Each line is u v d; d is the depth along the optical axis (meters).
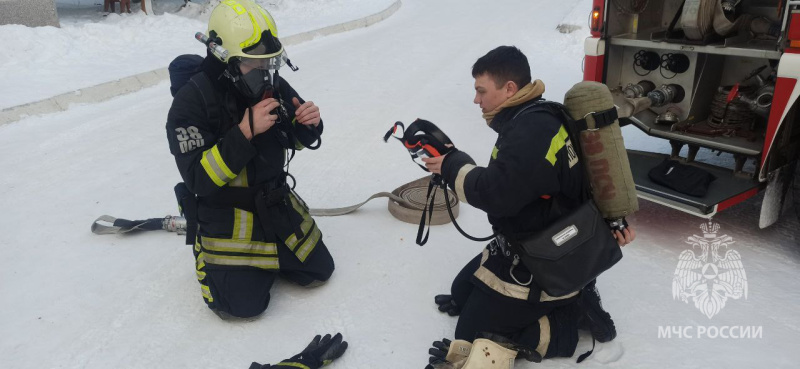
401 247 3.91
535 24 13.08
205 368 2.85
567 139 2.46
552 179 2.38
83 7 14.77
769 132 3.58
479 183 2.41
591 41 4.59
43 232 4.12
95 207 4.50
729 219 4.26
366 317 3.22
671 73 4.56
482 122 6.50
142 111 6.99
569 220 2.47
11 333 3.09
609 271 3.63
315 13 14.99
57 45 9.12
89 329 3.13
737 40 4.21
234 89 2.89
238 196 3.07
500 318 2.68
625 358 2.89
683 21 4.15
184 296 3.42
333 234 4.08
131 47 10.14
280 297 3.41
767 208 3.81
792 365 2.81
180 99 2.85
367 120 6.63
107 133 6.21
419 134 2.58
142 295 3.42
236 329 3.14
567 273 2.47
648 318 3.19
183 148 2.83
